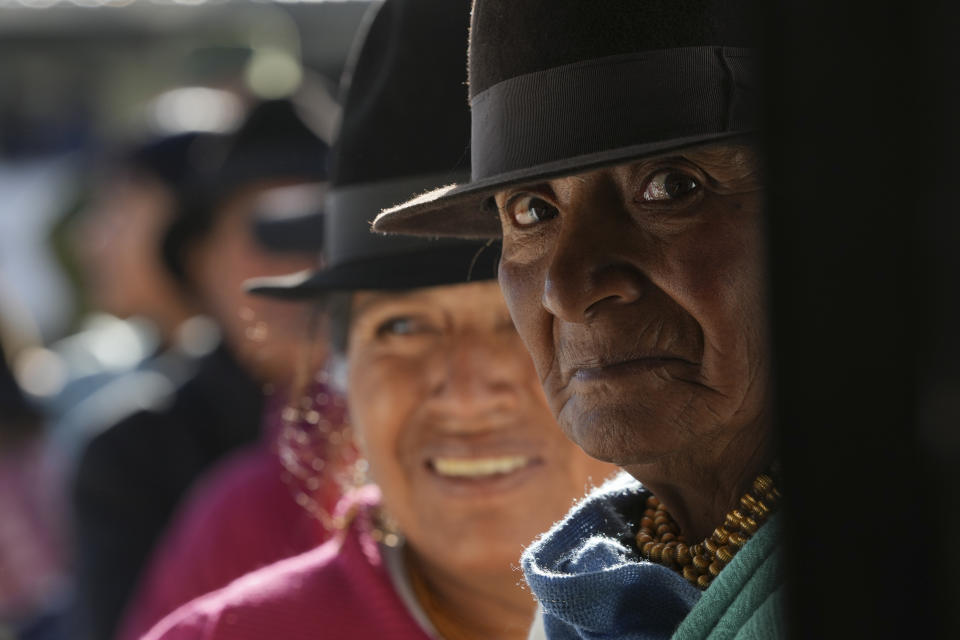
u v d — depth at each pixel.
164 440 3.55
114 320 4.99
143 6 5.82
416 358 2.05
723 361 1.06
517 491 2.02
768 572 1.00
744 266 1.05
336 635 2.04
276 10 5.64
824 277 0.49
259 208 3.75
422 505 2.05
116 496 3.52
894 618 0.49
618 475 1.41
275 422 2.89
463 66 1.89
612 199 1.09
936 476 0.48
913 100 0.48
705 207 1.07
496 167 1.11
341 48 5.64
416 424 2.04
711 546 1.14
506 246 1.22
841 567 0.50
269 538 2.76
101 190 5.29
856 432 0.49
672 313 1.08
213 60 5.36
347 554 2.11
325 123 4.07
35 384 4.65
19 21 5.88
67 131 6.58
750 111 1.01
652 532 1.27
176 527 3.48
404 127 1.94
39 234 6.44
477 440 2.01
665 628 1.14
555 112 1.06
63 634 4.15
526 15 1.08
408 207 1.24
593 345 1.09
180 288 4.21
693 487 1.16
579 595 1.13
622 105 1.04
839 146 0.49
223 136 4.05
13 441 4.21
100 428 3.60
